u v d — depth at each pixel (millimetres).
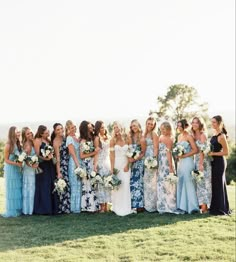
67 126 11508
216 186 11359
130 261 8242
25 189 11391
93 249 8875
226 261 8367
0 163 40594
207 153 11203
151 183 11602
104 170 11586
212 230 10094
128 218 11086
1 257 8375
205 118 55344
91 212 11594
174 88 55438
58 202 11461
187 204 11484
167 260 8320
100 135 11680
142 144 11516
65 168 11492
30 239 9469
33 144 11414
